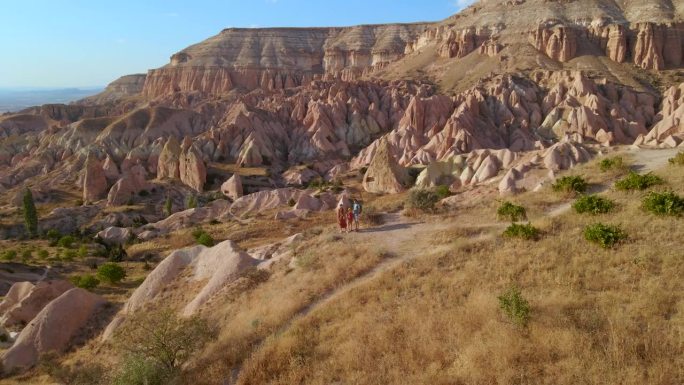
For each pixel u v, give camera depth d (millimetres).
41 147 150750
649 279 14648
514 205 26266
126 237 68188
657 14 159750
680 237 17375
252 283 25328
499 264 18188
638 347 11633
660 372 10617
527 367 11820
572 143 43031
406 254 22281
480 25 185000
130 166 116625
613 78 135750
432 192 35688
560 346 12148
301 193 72375
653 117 116500
